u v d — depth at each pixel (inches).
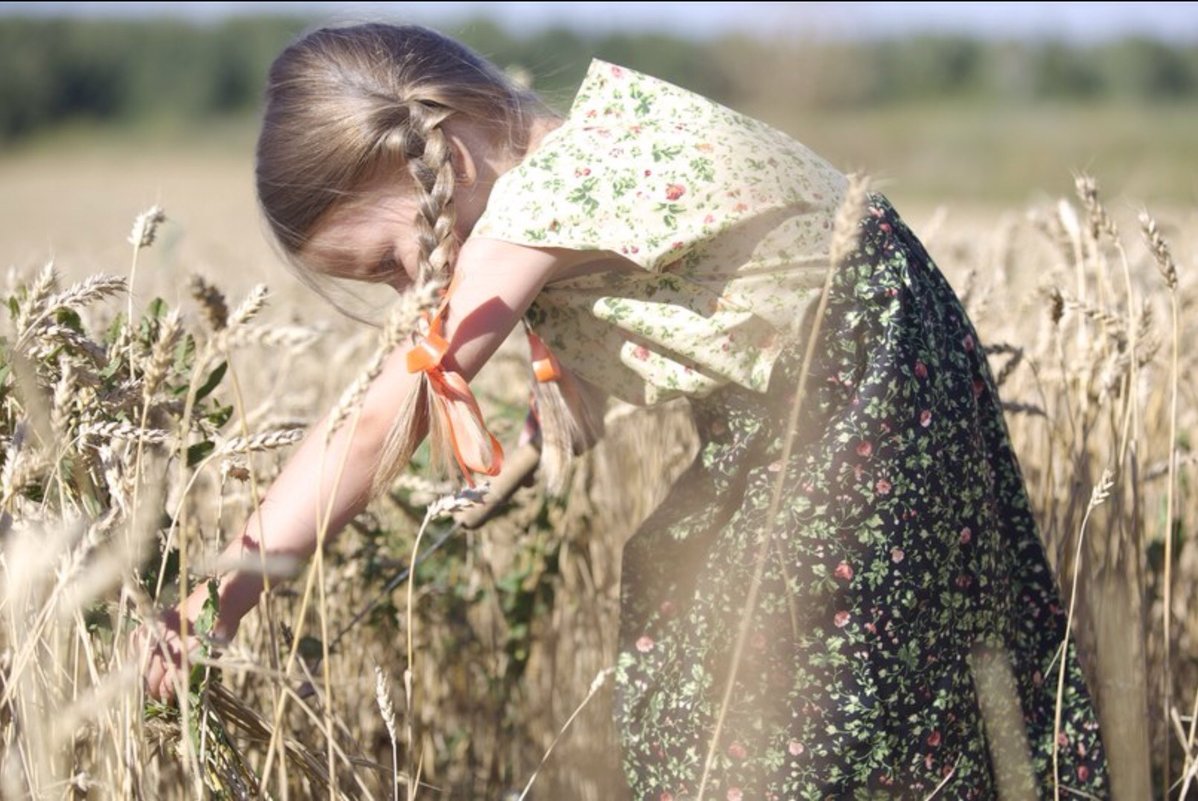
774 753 87.0
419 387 83.5
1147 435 134.1
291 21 1820.9
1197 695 97.5
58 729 65.2
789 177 91.5
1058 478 127.6
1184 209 193.9
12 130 1756.9
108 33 1788.9
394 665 122.4
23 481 71.4
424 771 121.2
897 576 86.7
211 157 1451.8
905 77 1384.1
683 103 93.0
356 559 119.0
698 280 89.0
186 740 70.7
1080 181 104.7
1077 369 116.3
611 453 145.3
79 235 416.5
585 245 86.4
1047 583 97.7
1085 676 110.3
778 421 89.2
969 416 92.5
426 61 89.3
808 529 86.2
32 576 62.5
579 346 94.1
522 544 134.4
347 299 106.3
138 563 74.9
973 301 129.3
